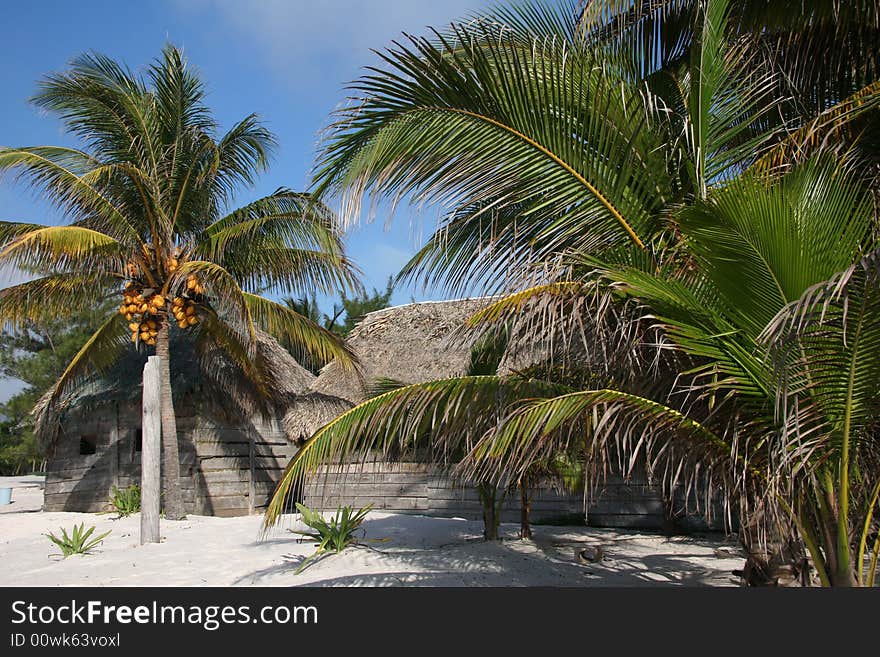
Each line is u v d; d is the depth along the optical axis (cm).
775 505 446
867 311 382
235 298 1330
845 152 525
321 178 498
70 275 1396
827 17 624
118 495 1534
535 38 561
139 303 1412
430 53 475
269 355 1786
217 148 1398
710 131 541
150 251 1452
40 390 2739
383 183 493
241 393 1650
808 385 421
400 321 1717
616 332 508
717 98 546
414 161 497
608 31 709
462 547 986
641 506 1297
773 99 670
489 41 486
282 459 1808
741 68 607
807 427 439
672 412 473
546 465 892
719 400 488
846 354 405
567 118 497
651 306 474
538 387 532
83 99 1321
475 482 907
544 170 505
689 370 475
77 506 1683
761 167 514
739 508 493
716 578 792
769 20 638
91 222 1389
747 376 457
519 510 1424
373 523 1316
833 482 456
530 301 493
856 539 461
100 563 945
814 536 475
